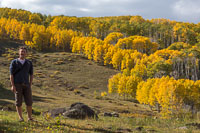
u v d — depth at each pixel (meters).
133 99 83.75
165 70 113.50
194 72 127.25
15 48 141.88
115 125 9.51
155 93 58.59
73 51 154.50
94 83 95.19
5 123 6.38
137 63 117.94
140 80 81.62
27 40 160.00
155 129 9.46
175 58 135.38
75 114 12.07
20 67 6.79
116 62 121.38
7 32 162.75
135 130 8.84
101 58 131.88
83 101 52.75
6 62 108.06
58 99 47.72
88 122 9.98
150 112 53.84
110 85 83.62
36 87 67.31
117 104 59.56
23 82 6.82
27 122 6.81
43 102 36.78
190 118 13.38
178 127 10.38
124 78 81.69
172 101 52.75
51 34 171.88
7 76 67.62
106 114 18.09
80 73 108.31
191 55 137.75
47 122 7.62
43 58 130.00
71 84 88.31
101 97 71.94
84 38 162.50
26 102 7.07
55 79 90.94
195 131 9.12
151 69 112.25
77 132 6.41
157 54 146.75
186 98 58.31
